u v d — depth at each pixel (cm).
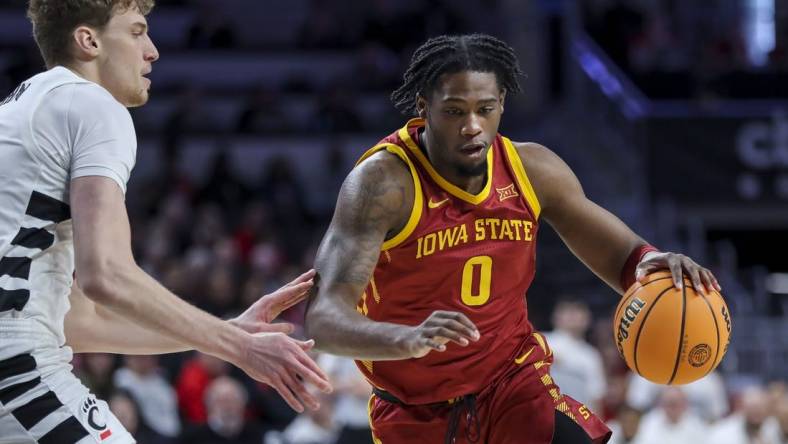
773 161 2062
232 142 2191
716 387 1398
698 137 2056
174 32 2616
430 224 545
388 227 539
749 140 2062
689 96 2150
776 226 2197
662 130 2053
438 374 559
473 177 546
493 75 530
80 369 1190
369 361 571
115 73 494
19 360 456
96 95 473
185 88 2286
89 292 443
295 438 1160
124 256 449
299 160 2194
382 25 2512
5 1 2534
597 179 2088
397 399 576
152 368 1278
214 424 1218
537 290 1825
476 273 552
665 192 2044
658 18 2642
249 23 2655
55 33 487
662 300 543
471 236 550
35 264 466
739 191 2056
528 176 569
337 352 508
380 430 585
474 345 557
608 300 1791
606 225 579
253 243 1809
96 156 461
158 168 2128
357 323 500
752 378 1680
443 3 2575
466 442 566
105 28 490
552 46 2372
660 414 1285
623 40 2320
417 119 562
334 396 1177
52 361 467
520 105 2356
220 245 1684
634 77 2161
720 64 2369
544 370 573
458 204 549
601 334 1552
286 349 465
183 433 1205
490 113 533
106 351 541
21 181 463
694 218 2081
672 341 540
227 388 1223
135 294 446
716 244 2191
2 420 456
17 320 459
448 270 549
